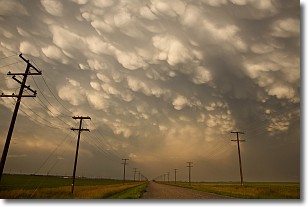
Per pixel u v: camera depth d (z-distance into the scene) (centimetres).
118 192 4575
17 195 3047
